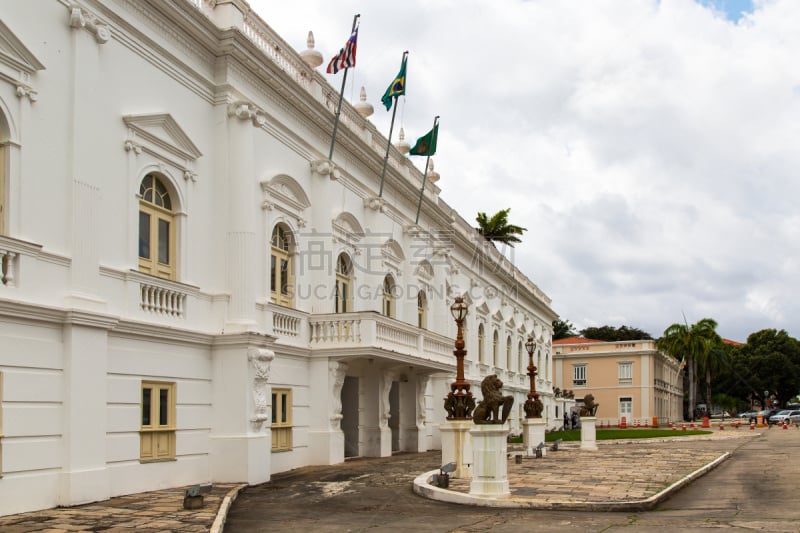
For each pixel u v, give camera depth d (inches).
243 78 731.4
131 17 601.3
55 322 502.3
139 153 604.1
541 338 2269.9
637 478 684.7
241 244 693.9
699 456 971.3
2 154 481.7
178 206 654.5
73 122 529.7
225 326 679.7
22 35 494.9
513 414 1859.0
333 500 562.6
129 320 569.6
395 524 450.6
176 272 649.0
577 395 2970.0
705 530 410.0
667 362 3319.4
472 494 547.5
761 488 641.6
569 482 649.6
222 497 543.5
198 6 695.7
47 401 494.0
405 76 998.4
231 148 707.4
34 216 495.8
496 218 2191.2
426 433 1141.7
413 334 978.7
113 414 557.0
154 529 402.9
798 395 3727.9
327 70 880.3
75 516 452.4
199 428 655.8
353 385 960.3
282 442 774.5
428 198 1210.0
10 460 464.1
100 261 556.4
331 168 876.0
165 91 641.0
